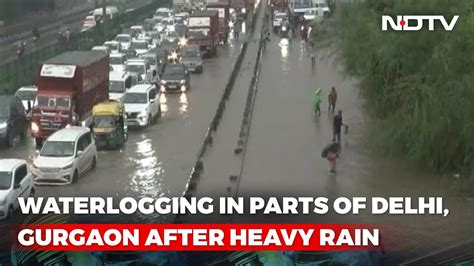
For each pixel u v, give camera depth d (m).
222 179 32.97
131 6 124.31
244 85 59.66
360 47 42.31
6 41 77.56
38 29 83.25
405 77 34.91
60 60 42.25
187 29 79.81
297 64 69.88
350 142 39.66
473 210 28.38
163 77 57.31
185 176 33.88
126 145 40.19
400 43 36.50
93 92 43.78
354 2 45.28
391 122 34.59
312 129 43.16
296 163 35.66
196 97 55.19
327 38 55.47
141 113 43.75
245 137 40.91
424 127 32.56
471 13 32.72
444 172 32.84
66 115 40.09
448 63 32.28
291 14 96.75
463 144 32.09
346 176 33.28
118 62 60.91
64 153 33.19
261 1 143.88
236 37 94.00
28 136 43.62
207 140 39.59
